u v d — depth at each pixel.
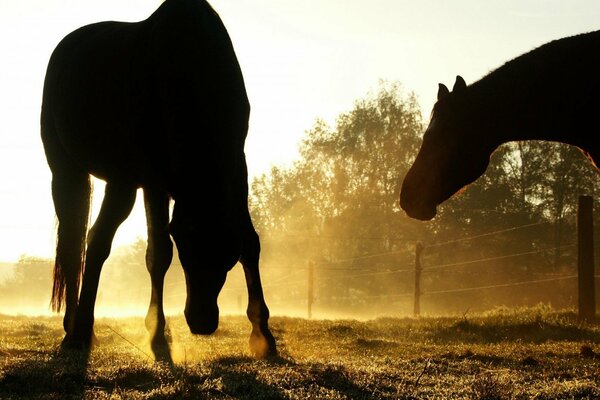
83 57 8.30
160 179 7.21
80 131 8.09
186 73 6.57
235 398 5.12
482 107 6.40
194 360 6.89
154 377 5.86
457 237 48.56
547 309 14.30
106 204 7.77
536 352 7.78
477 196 48.56
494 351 7.84
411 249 51.19
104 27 8.86
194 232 5.91
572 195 48.72
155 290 8.06
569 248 46.88
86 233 8.63
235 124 6.53
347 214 53.91
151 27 7.48
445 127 6.43
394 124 55.25
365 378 5.77
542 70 6.41
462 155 6.41
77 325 7.74
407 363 6.68
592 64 6.38
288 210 56.62
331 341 9.20
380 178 55.00
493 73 6.55
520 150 49.81
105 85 7.75
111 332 9.55
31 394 5.30
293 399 5.04
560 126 6.46
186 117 6.43
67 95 8.30
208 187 6.16
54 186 8.79
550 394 5.29
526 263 46.38
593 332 10.80
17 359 6.68
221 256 5.86
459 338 10.47
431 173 6.38
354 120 55.44
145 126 7.14
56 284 8.72
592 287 12.52
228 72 6.62
